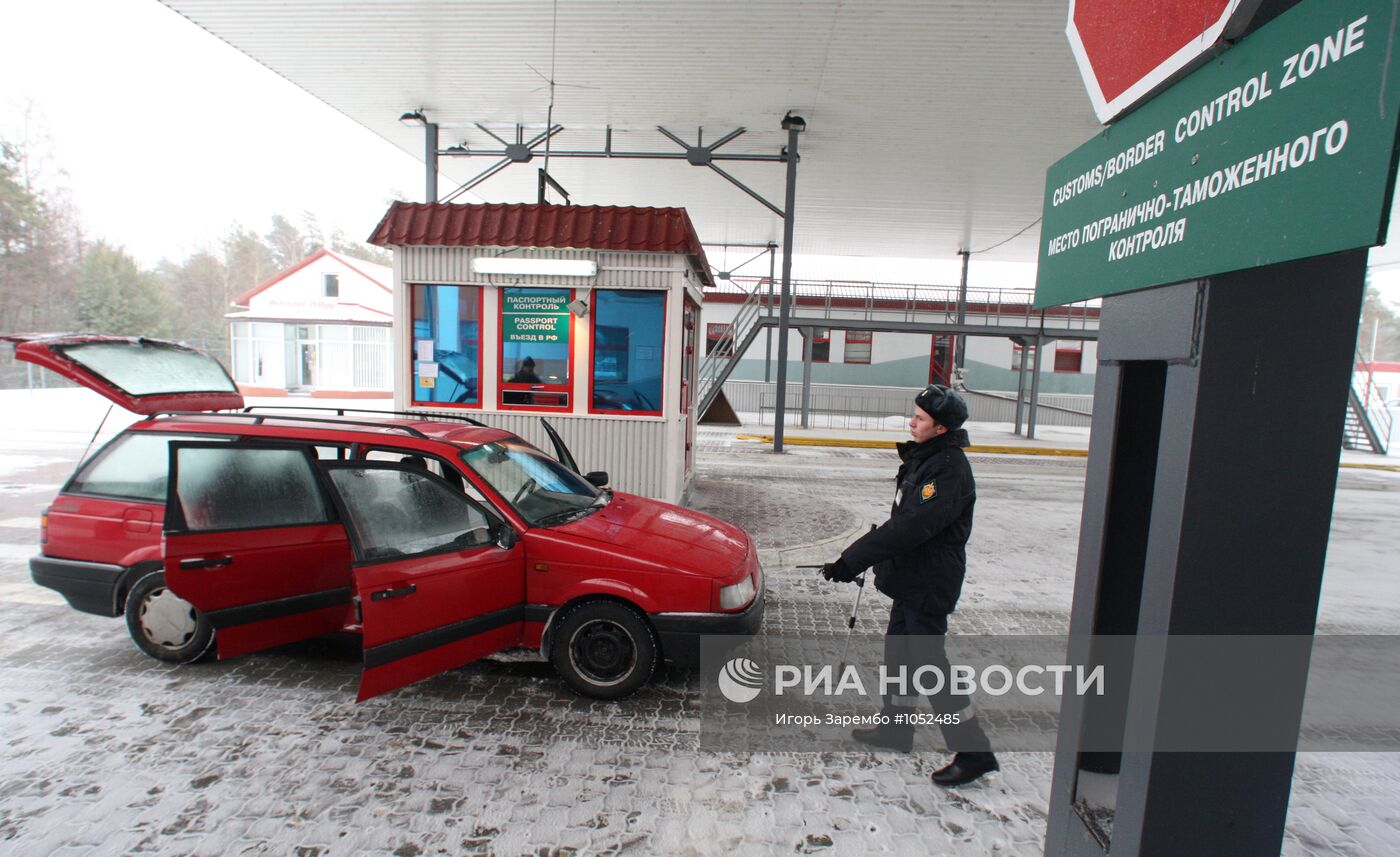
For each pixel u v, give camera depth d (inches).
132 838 107.3
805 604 222.2
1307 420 57.0
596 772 128.9
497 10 387.2
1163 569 58.6
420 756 132.3
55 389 1175.0
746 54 431.5
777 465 549.3
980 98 478.3
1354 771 141.2
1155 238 63.3
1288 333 56.2
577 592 155.3
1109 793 79.4
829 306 948.6
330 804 117.0
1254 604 57.8
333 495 130.3
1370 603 253.1
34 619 195.2
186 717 144.1
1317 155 45.1
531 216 292.4
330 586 163.5
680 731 144.3
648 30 403.9
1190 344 56.7
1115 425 74.7
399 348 299.1
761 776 129.3
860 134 568.4
